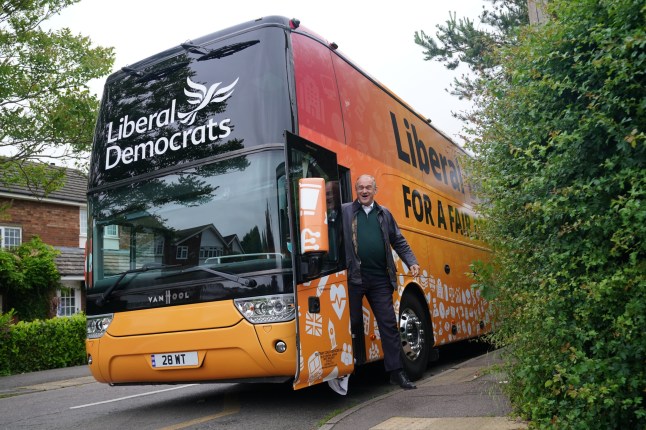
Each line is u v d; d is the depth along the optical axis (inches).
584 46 163.0
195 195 240.5
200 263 232.4
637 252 136.4
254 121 237.5
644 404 141.5
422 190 366.9
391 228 276.2
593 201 151.4
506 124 197.3
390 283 269.3
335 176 255.1
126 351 238.4
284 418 236.4
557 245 159.2
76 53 648.4
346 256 258.2
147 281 239.1
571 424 143.2
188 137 248.4
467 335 394.6
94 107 645.3
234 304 221.8
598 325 151.0
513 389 177.8
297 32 258.1
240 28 254.5
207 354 224.1
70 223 1134.4
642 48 142.6
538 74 166.4
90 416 289.9
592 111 151.8
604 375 141.2
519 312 165.6
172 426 236.8
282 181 228.1
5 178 669.9
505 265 184.7
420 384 281.0
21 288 913.5
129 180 255.6
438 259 370.3
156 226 244.8
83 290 1101.1
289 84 242.1
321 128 259.4
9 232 1037.2
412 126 375.2
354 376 351.6
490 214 196.2
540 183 159.5
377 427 195.9
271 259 221.5
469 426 183.0
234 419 241.8
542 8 185.9
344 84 291.7
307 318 219.0
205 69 254.4
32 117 624.7
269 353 215.3
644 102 139.3
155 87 263.4
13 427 273.7
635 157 144.3
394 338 265.9
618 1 143.1
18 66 624.4
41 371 653.9
